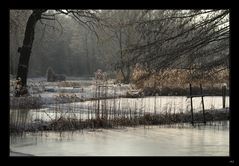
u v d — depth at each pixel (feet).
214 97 80.64
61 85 112.98
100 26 80.33
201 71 51.93
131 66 51.72
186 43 49.85
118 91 63.93
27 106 47.03
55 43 200.95
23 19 83.66
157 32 49.80
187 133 41.14
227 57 51.34
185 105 65.05
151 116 49.52
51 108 58.65
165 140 36.47
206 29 49.55
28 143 34.47
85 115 51.88
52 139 36.60
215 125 47.98
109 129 43.83
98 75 49.73
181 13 49.47
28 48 78.33
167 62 50.42
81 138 37.37
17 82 47.70
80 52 219.82
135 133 40.98
